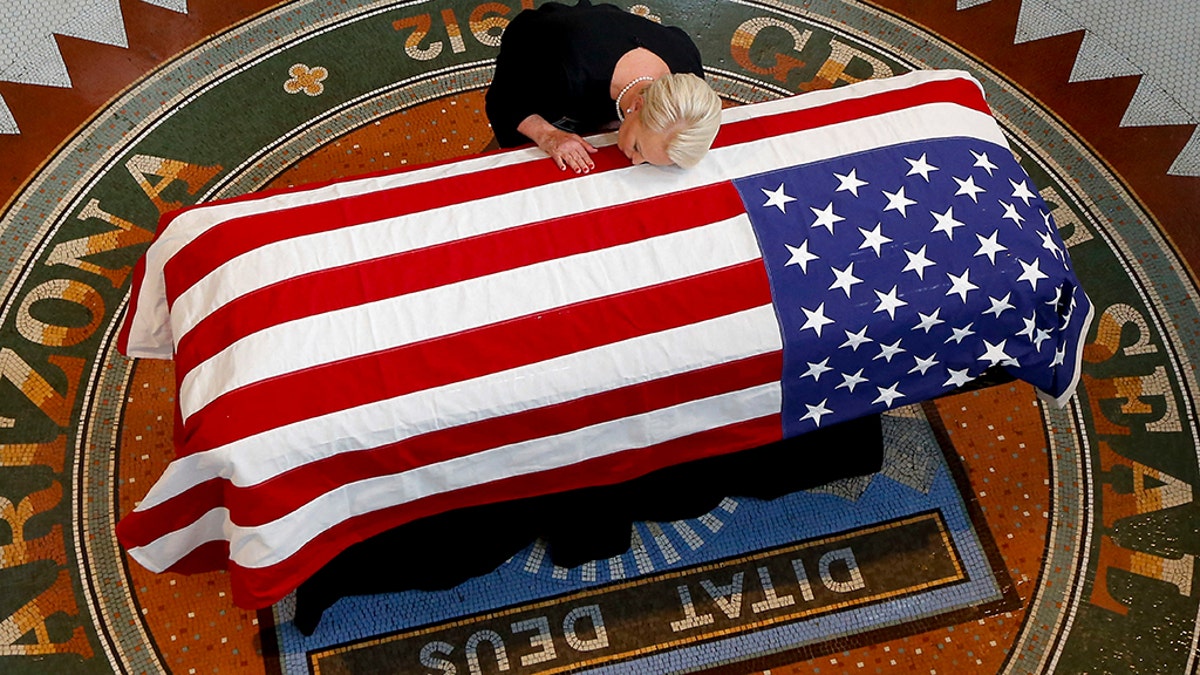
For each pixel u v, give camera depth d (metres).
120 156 4.23
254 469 2.71
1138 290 4.23
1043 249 3.14
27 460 3.70
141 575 3.56
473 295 2.88
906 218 3.08
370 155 4.33
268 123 4.35
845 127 3.23
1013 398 3.99
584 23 3.19
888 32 4.73
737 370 2.98
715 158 3.12
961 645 3.59
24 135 4.23
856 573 3.68
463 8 4.65
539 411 2.88
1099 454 3.92
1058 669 3.57
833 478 3.76
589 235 2.98
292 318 2.81
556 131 3.21
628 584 3.63
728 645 3.56
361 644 3.51
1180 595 3.69
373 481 2.91
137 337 3.25
